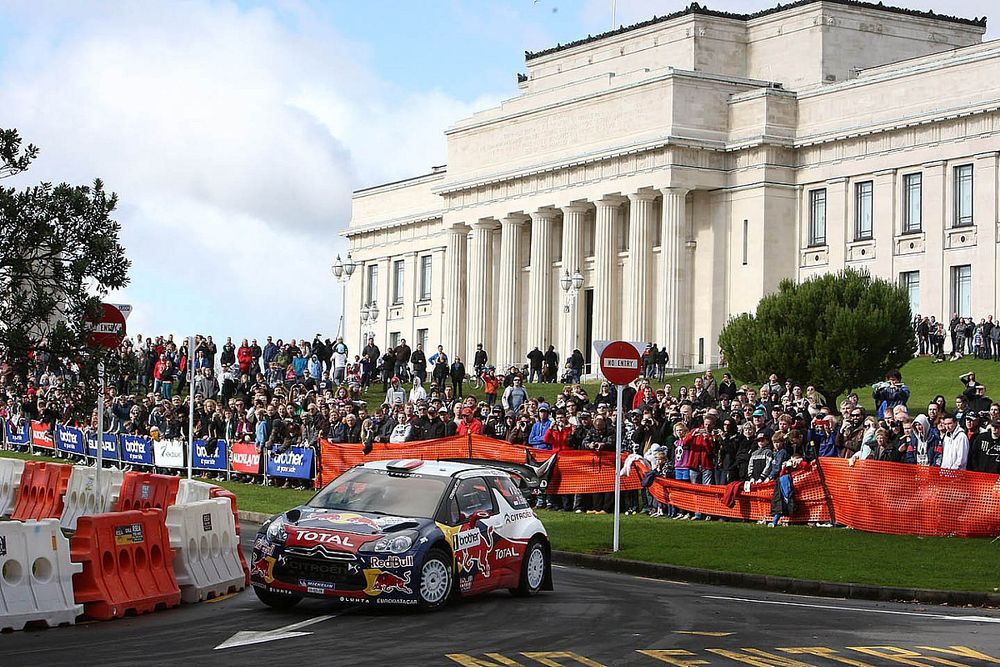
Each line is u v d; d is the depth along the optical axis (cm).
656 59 9444
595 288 8944
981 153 7438
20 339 2455
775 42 9125
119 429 5772
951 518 3134
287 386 6969
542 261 9388
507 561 2280
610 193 8812
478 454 4256
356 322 11838
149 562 2134
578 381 7619
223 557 2350
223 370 7569
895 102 7881
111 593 2031
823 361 6125
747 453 3612
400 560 2067
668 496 3722
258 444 5028
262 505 4084
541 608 2164
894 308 6175
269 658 1680
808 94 8356
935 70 7694
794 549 2953
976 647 1791
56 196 2470
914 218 7775
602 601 2270
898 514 3200
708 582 2689
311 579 2073
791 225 8344
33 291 2505
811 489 3366
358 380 7394
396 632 1895
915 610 2219
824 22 8875
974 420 3259
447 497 2206
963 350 6862
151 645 1780
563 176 9194
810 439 3588
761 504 3481
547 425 4159
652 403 4472
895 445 3303
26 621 1912
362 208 11850
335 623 1983
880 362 6150
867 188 8012
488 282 9894
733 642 1814
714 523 3491
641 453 3916
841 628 1956
